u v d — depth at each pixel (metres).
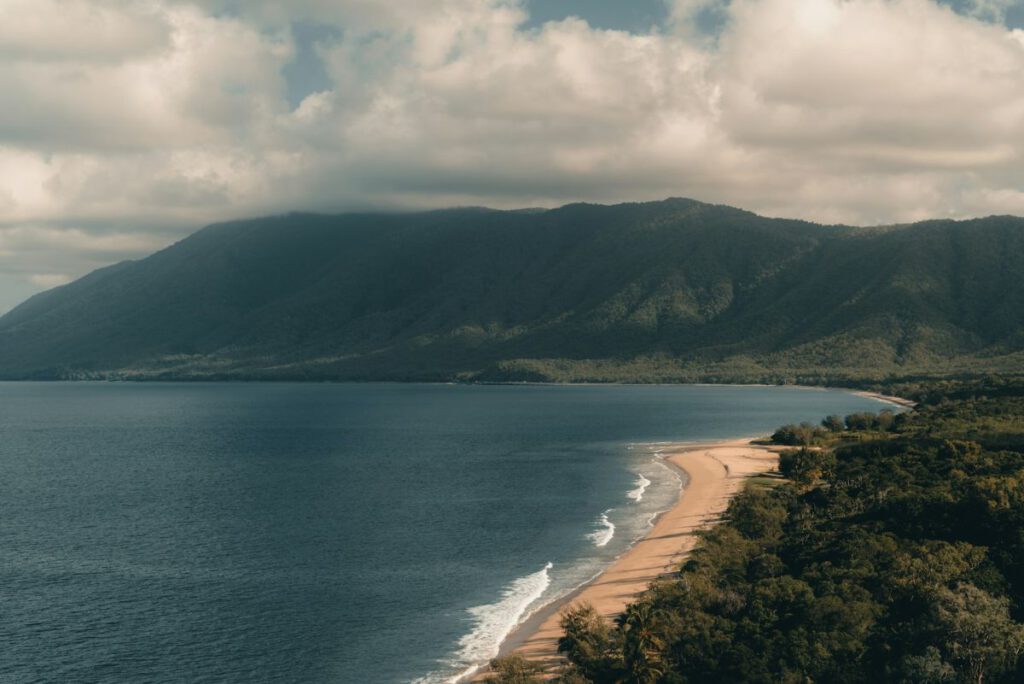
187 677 76.50
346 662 78.75
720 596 79.19
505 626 86.19
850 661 65.81
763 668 65.38
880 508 104.44
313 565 110.44
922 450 141.50
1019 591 77.12
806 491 127.44
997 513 92.06
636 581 97.00
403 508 148.12
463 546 118.56
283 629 87.25
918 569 79.94
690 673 68.25
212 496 164.62
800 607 74.81
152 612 92.88
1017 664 64.00
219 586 102.00
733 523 112.56
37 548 121.62
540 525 130.88
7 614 92.38
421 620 88.81
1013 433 159.62
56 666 78.94
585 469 192.38
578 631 77.62
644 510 139.50
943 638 66.12
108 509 151.75
